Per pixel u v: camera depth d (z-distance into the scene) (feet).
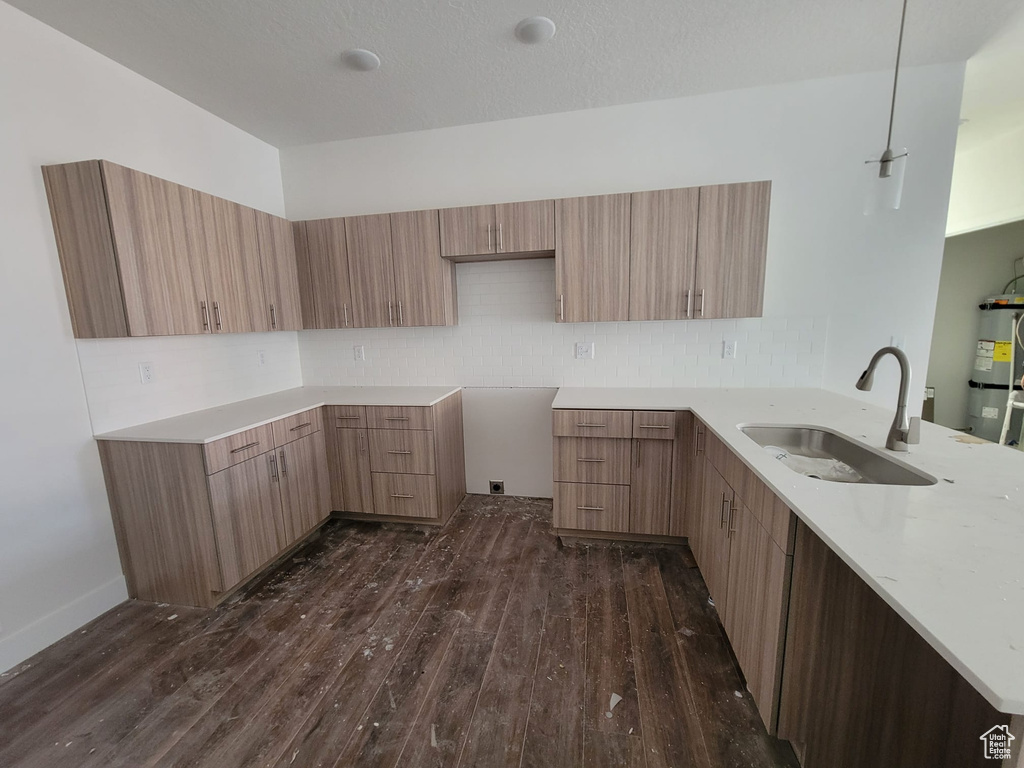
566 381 9.80
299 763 4.34
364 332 10.60
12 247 5.62
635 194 7.91
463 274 9.91
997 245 12.14
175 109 7.84
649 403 7.85
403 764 4.32
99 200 5.86
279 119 8.89
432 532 9.05
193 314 7.13
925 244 7.98
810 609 3.99
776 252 8.45
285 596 7.02
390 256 9.12
